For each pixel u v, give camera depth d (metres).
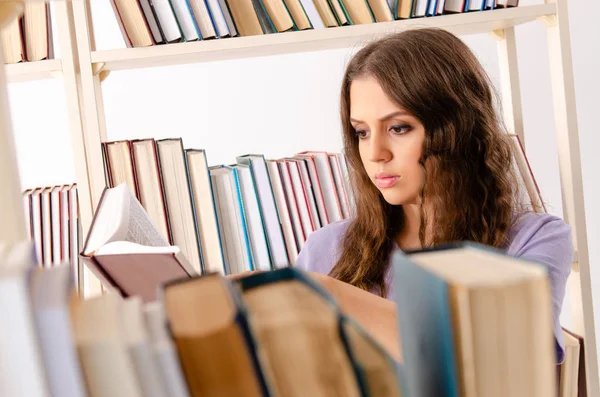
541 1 2.00
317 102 2.00
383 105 1.17
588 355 1.35
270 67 1.97
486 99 1.27
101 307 0.23
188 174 1.28
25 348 0.20
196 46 1.24
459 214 1.23
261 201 1.37
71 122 1.24
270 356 0.22
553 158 2.11
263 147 2.00
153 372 0.21
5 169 0.30
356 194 1.40
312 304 0.23
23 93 1.87
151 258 0.48
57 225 1.31
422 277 0.23
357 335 0.22
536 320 0.21
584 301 1.36
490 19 1.30
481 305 0.21
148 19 1.24
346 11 1.28
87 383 0.21
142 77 1.93
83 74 1.24
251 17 1.28
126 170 1.25
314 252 1.42
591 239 2.20
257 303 0.24
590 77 2.13
